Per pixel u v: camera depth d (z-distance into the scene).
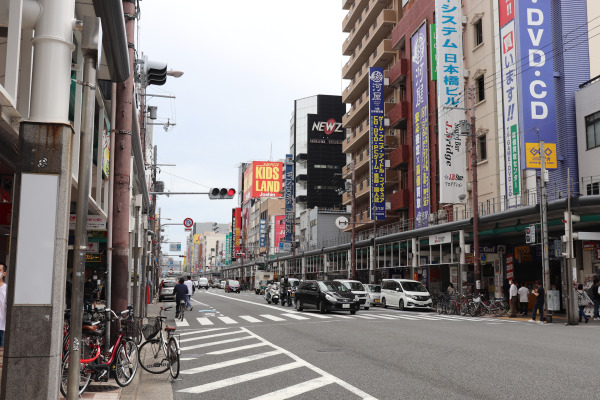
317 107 94.25
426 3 40.91
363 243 45.22
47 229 4.81
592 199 20.72
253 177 114.88
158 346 9.37
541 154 22.27
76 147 11.16
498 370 8.99
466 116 33.53
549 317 20.73
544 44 27.14
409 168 44.50
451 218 35.47
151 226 43.94
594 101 25.61
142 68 15.43
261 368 9.79
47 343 4.70
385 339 14.09
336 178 92.00
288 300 33.62
